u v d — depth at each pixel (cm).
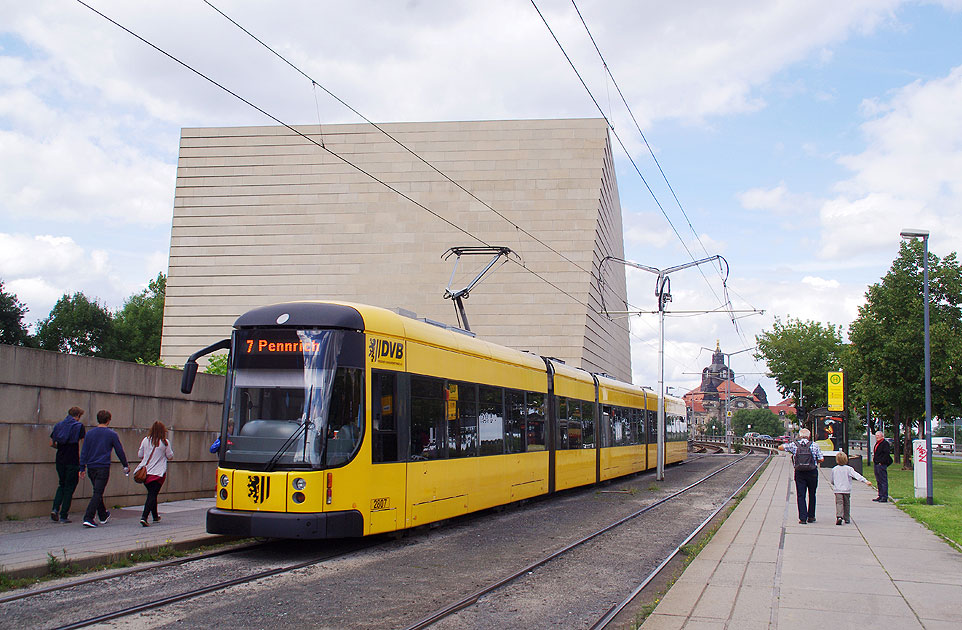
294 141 5847
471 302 5509
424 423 1309
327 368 1107
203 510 1430
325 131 5831
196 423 1648
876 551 1195
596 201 5516
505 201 5597
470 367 1516
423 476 1291
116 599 800
